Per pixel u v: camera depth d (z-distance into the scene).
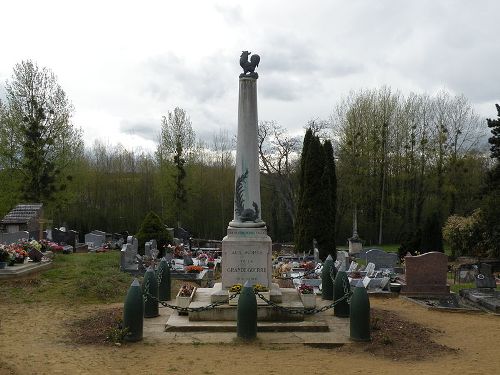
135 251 24.64
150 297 13.67
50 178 40.50
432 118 53.00
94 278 18.36
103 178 58.59
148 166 59.97
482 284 19.64
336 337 11.45
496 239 30.83
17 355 10.05
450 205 51.09
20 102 40.91
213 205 59.16
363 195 50.94
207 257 29.20
